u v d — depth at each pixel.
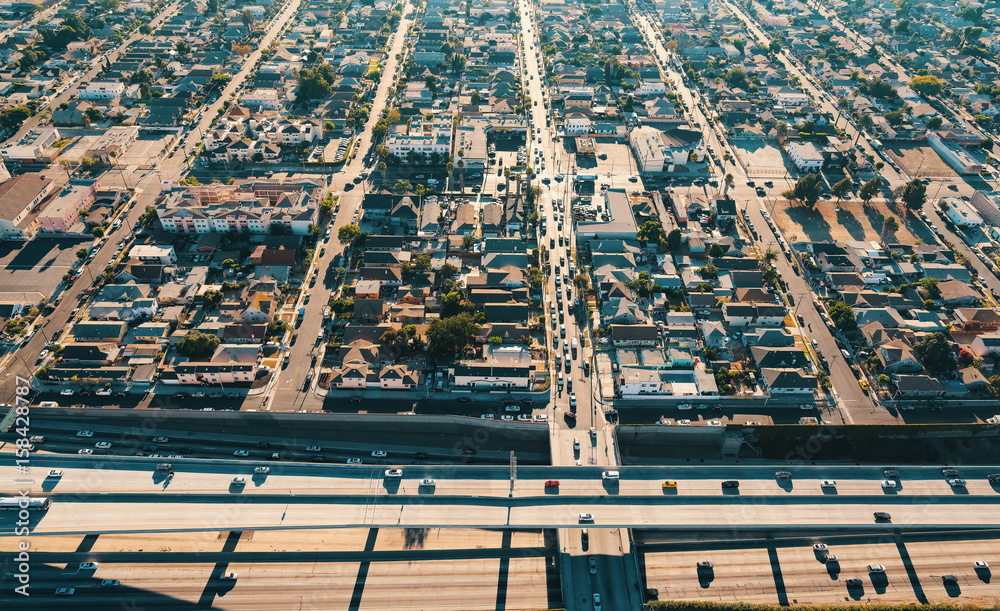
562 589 184.25
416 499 186.88
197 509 181.25
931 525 184.25
